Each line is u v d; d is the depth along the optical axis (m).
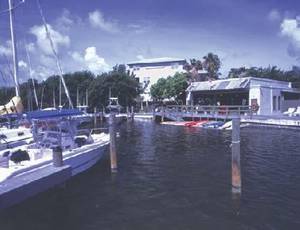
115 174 18.38
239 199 14.18
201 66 90.50
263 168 19.41
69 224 12.13
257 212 12.81
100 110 77.00
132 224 12.01
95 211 13.26
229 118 46.75
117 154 24.56
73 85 83.00
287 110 54.50
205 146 28.16
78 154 16.70
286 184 16.22
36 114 16.72
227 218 12.33
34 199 14.16
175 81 67.56
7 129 21.52
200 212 12.91
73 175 16.62
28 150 15.09
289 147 26.59
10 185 10.96
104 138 21.16
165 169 19.59
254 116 44.19
